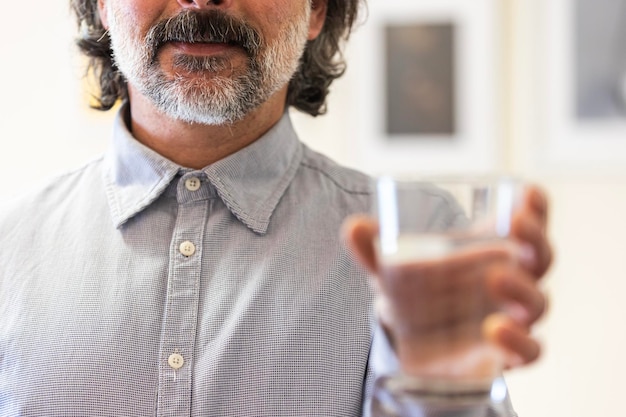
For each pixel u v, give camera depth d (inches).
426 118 86.3
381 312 26.8
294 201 46.9
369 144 86.7
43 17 86.4
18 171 86.7
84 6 57.6
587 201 85.1
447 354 25.0
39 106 86.6
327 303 43.5
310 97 60.4
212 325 42.4
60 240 45.6
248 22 44.9
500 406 27.2
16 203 47.8
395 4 86.0
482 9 85.4
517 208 25.4
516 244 25.3
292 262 44.4
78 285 43.7
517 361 25.6
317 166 49.4
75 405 41.1
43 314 43.1
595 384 85.4
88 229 45.6
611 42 84.1
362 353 43.1
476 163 86.0
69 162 86.6
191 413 41.1
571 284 85.6
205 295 43.3
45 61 86.4
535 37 84.9
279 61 46.5
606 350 85.3
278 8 45.7
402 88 86.4
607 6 84.0
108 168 47.7
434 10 85.8
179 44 44.6
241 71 45.1
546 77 85.0
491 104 85.6
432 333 25.1
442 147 86.3
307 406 41.9
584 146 84.7
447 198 25.1
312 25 54.2
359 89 86.5
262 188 46.6
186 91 44.5
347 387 42.5
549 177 85.4
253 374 41.9
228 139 47.6
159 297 43.1
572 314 85.7
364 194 48.1
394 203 25.2
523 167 85.6
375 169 86.8
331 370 42.5
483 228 25.1
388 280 25.3
